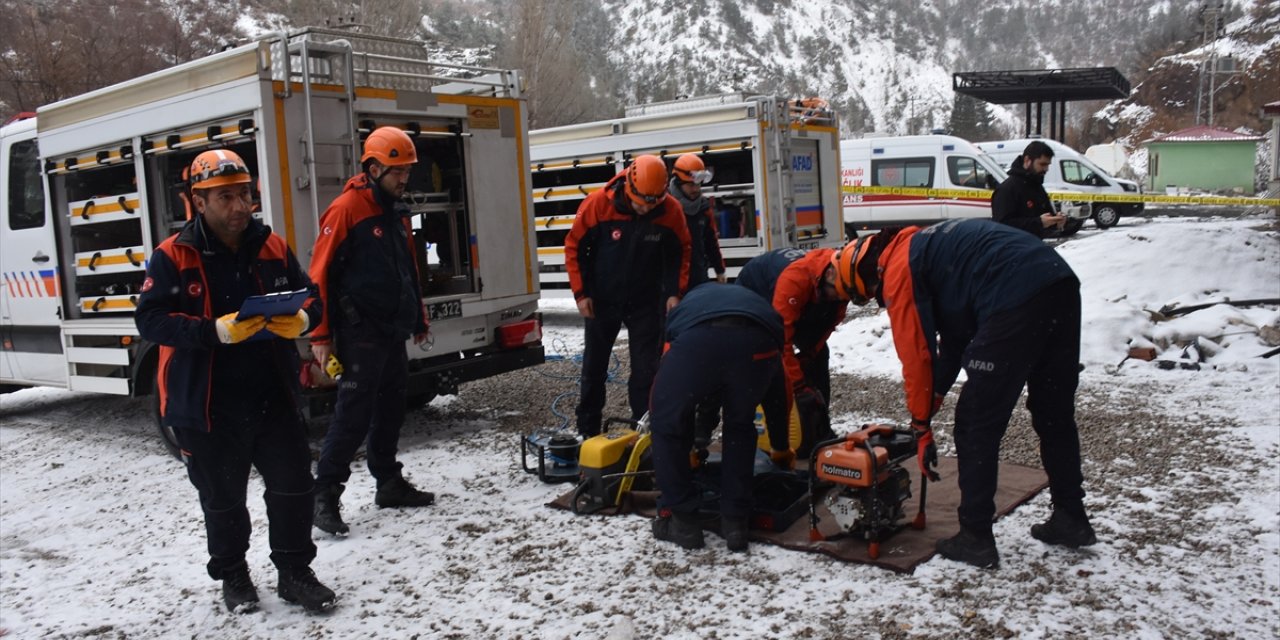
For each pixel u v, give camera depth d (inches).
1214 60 2224.4
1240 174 1571.1
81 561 187.6
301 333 143.3
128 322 273.6
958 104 3516.2
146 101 256.2
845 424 260.4
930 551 161.6
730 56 7711.6
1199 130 1647.4
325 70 239.5
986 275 152.2
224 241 146.3
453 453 250.5
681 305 173.0
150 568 180.9
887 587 150.3
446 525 192.7
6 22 1125.7
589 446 192.2
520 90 288.8
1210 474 199.9
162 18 1348.4
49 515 219.6
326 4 1284.4
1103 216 906.7
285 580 156.8
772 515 174.9
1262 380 281.7
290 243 232.5
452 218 278.4
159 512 215.9
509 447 253.0
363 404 191.8
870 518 158.2
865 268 168.1
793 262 187.5
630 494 192.1
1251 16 2726.4
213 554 155.5
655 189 210.5
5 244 311.9
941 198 745.0
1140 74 2967.5
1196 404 259.9
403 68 264.7
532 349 291.6
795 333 202.1
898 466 166.9
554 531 184.9
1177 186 1585.9
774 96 446.6
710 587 154.3
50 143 286.8
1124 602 142.3
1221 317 335.3
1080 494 162.6
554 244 523.5
